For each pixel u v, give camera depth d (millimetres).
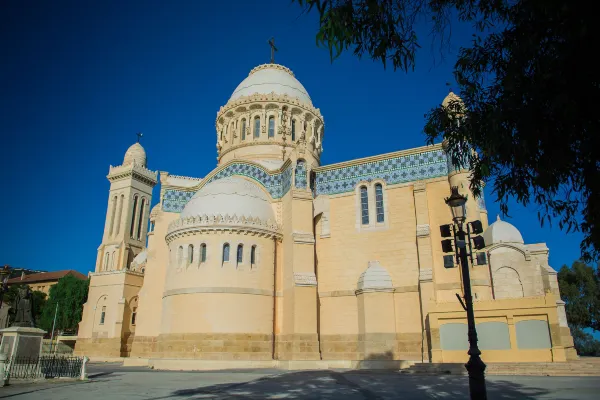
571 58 8242
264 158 47875
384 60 10188
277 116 49781
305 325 35000
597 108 8375
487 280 33312
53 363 26453
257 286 36594
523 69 9211
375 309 35281
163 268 44031
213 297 35344
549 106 8898
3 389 20781
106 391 19641
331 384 21438
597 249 10078
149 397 17406
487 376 24594
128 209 109750
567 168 9633
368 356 34188
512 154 9953
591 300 69625
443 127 12258
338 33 9078
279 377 25750
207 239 37031
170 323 36281
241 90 53156
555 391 17328
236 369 33219
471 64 11039
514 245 37594
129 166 112625
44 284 124188
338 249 39625
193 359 34094
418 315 35031
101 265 106250
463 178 35469
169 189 46781
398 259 37281
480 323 29938
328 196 41531
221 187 40562
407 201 38438
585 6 7398
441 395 16969
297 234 37438
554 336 28031
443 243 15828
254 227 37594
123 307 62094
